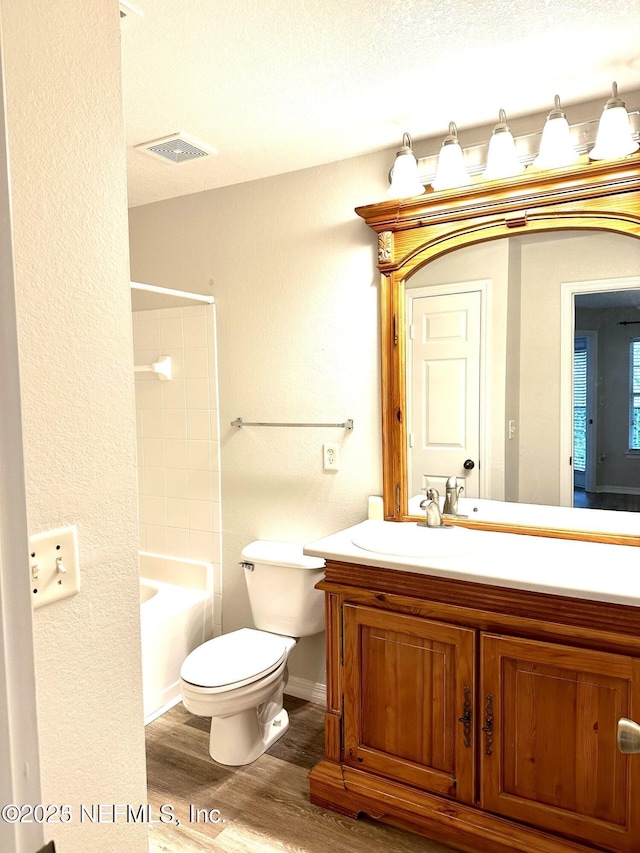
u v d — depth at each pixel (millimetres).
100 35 913
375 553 1875
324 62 1717
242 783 2113
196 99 1920
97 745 933
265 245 2639
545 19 1520
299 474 2631
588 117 1989
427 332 2275
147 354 3029
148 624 2551
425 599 1789
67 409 870
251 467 2760
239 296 2725
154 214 2953
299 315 2576
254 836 1856
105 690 946
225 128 2137
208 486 2893
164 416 3002
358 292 2432
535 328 2105
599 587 1512
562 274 2049
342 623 1938
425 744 1812
